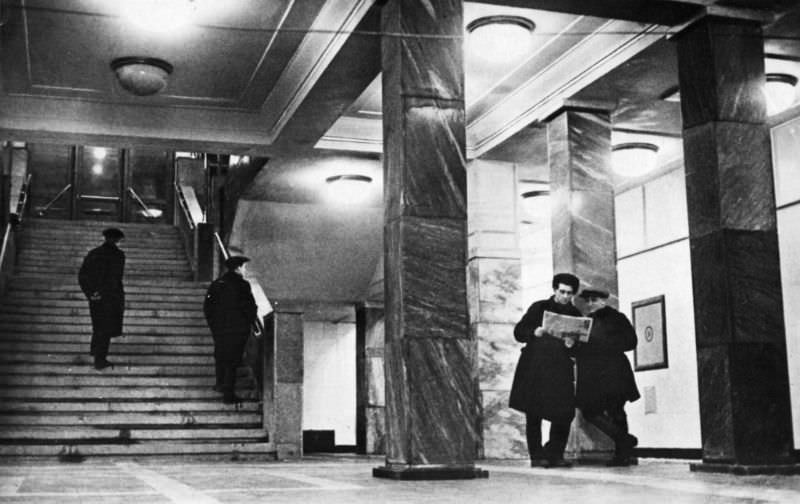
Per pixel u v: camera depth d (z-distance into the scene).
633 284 15.70
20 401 12.86
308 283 19.70
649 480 7.59
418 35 8.30
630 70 10.46
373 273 19.80
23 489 6.83
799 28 9.45
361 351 20.03
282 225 18.42
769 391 8.52
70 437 12.24
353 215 18.45
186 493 6.46
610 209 11.31
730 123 8.91
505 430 13.14
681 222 14.59
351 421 22.53
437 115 8.22
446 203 8.11
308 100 11.80
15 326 14.77
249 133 13.71
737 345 8.48
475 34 10.11
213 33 10.73
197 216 19.91
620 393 9.94
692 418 14.05
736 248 8.67
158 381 13.83
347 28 9.59
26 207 22.34
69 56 11.42
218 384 13.60
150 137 13.28
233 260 13.74
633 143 13.32
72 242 19.52
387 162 8.39
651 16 9.23
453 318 7.94
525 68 11.47
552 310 9.48
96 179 24.44
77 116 13.00
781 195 12.54
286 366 13.02
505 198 13.81
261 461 12.31
